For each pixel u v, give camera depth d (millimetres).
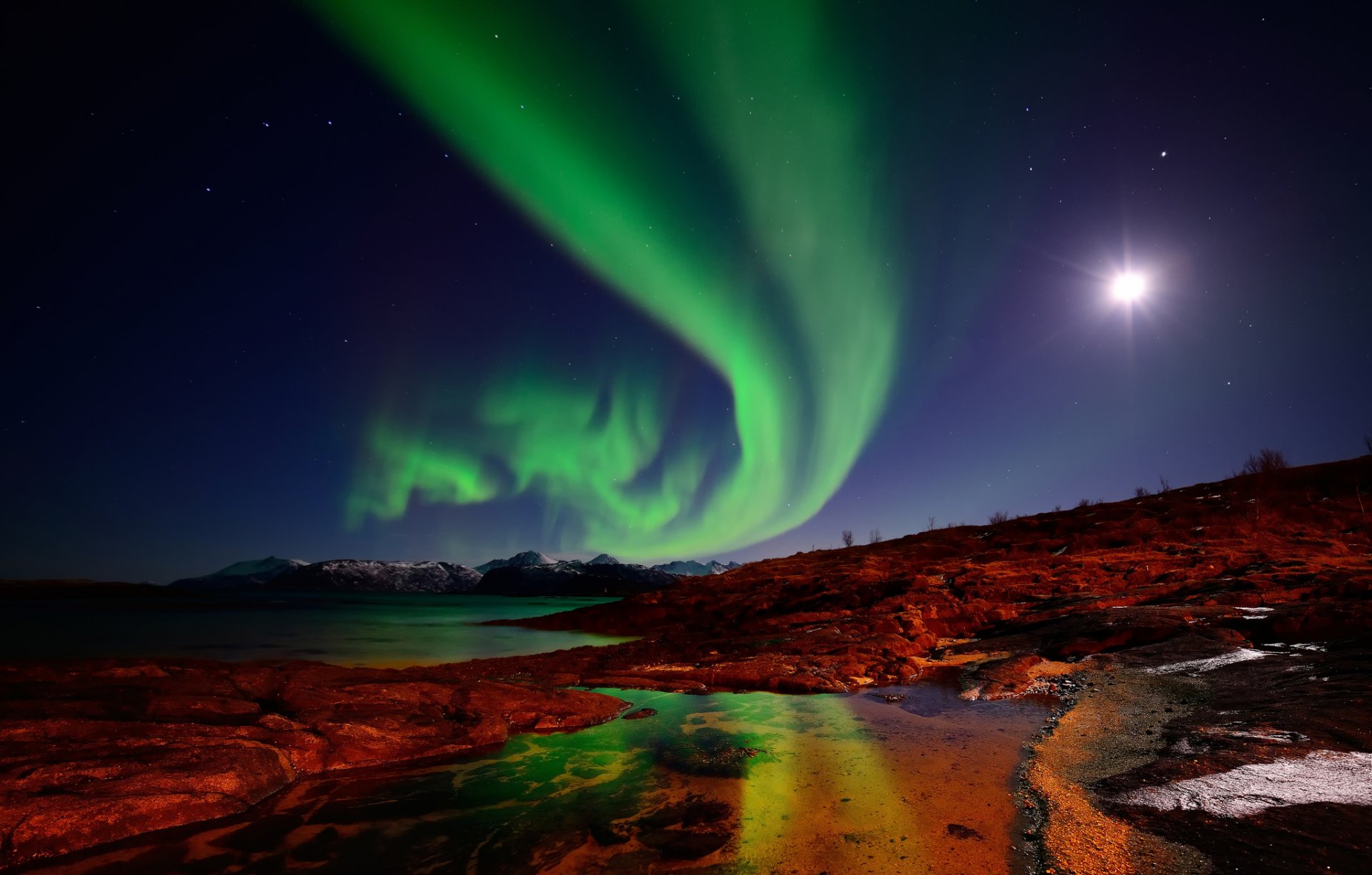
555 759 9180
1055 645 16922
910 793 7191
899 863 5395
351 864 5910
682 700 13703
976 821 6238
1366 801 5352
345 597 177375
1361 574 18688
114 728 8320
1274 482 41969
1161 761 7246
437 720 10469
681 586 46562
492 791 7863
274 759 8250
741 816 6762
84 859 6008
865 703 12820
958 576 30375
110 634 42656
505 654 30297
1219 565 24797
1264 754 6848
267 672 11828
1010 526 44688
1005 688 13172
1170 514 38906
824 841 5965
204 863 5941
